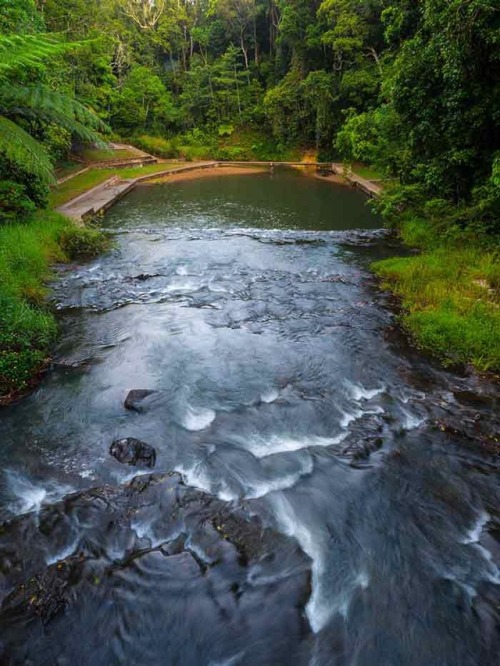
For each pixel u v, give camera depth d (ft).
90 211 53.01
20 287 26.96
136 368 21.12
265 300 29.12
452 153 34.71
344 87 99.09
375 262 35.60
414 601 10.72
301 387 19.58
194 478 14.33
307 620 10.25
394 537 12.39
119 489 13.61
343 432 16.60
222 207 62.49
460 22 28.66
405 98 36.24
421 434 16.42
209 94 135.85
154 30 157.69
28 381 19.45
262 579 11.07
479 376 19.81
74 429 16.72
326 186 81.25
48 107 27.35
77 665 9.32
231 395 19.02
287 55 131.13
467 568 11.55
